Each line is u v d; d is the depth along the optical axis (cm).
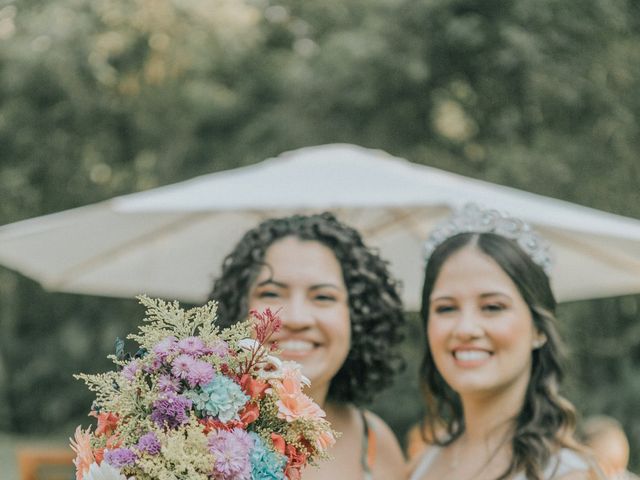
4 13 1090
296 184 432
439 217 488
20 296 1171
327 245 307
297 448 207
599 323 1040
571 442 291
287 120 1059
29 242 507
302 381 213
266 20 1159
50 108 1105
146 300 208
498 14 965
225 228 505
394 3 978
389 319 320
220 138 1131
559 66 970
